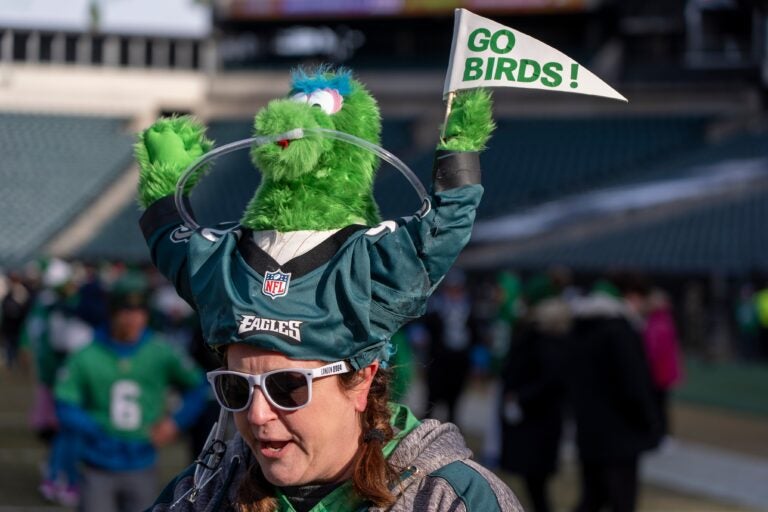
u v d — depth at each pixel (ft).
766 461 100.89
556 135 301.22
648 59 308.40
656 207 255.91
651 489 86.17
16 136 284.82
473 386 174.81
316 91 18.02
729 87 299.38
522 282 246.68
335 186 17.38
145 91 296.92
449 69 17.78
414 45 316.60
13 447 104.32
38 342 79.87
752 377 190.90
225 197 256.11
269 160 17.20
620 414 60.23
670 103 302.25
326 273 16.70
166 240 18.99
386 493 16.99
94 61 297.53
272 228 17.25
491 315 151.53
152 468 50.75
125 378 49.80
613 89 17.52
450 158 17.12
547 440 67.67
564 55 17.60
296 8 314.14
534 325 67.62
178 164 19.63
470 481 17.37
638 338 60.49
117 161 282.36
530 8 298.35
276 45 324.80
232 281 17.02
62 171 278.05
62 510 75.25
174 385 51.65
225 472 19.10
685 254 235.81
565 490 86.79
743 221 246.88
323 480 17.72
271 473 17.26
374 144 17.85
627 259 240.32
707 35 305.73
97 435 49.29
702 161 282.36
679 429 123.85
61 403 49.24
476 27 17.72
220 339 16.79
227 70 315.17
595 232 255.09
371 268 16.84
